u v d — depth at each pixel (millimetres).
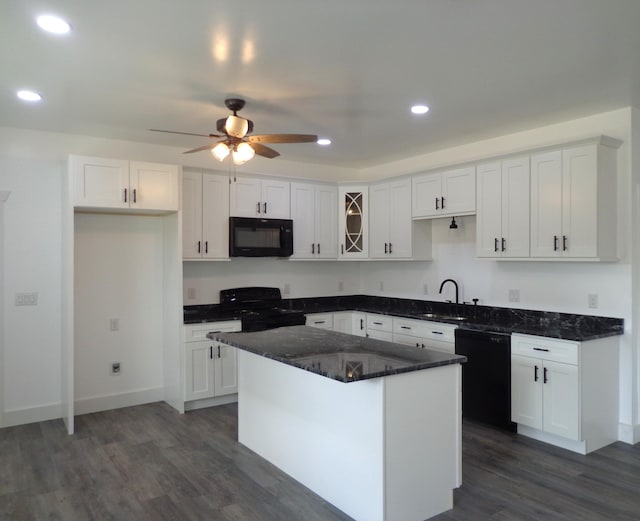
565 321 4059
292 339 3350
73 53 2639
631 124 3627
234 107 3412
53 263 4312
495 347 3936
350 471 2666
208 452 3570
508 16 2260
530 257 3943
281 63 2783
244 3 2133
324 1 2117
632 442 3662
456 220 5023
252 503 2828
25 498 2900
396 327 4973
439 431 2682
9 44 2523
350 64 2803
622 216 3695
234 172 4926
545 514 2670
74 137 4379
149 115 3760
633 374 3668
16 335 4172
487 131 4266
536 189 3902
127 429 4051
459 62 2783
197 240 4711
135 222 4766
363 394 2572
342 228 5680
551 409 3570
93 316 4551
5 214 4125
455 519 2625
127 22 2297
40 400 4273
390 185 5336
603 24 2340
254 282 5465
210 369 4594
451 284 5090
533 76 3000
